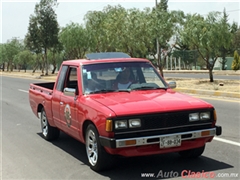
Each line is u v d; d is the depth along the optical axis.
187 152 6.10
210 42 19.11
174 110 5.23
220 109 11.28
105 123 5.07
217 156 6.27
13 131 9.58
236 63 35.97
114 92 6.18
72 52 38.44
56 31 43.03
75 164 6.27
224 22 19.14
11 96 19.34
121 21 26.62
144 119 5.11
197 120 5.36
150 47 24.36
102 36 33.97
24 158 6.87
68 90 6.27
